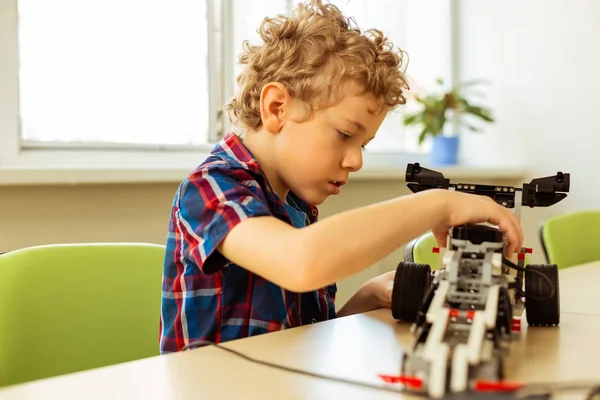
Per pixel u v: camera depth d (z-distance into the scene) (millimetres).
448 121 2586
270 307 851
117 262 993
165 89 1927
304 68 829
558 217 1644
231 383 537
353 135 841
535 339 681
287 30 884
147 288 1007
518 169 2561
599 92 2381
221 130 2045
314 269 636
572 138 2463
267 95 849
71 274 952
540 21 2533
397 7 2559
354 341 668
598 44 2377
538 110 2553
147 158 1868
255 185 803
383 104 853
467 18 2756
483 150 2746
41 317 915
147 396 509
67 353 930
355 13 2395
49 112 1703
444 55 2756
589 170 2424
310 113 829
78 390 522
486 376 506
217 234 706
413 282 734
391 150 2568
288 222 868
